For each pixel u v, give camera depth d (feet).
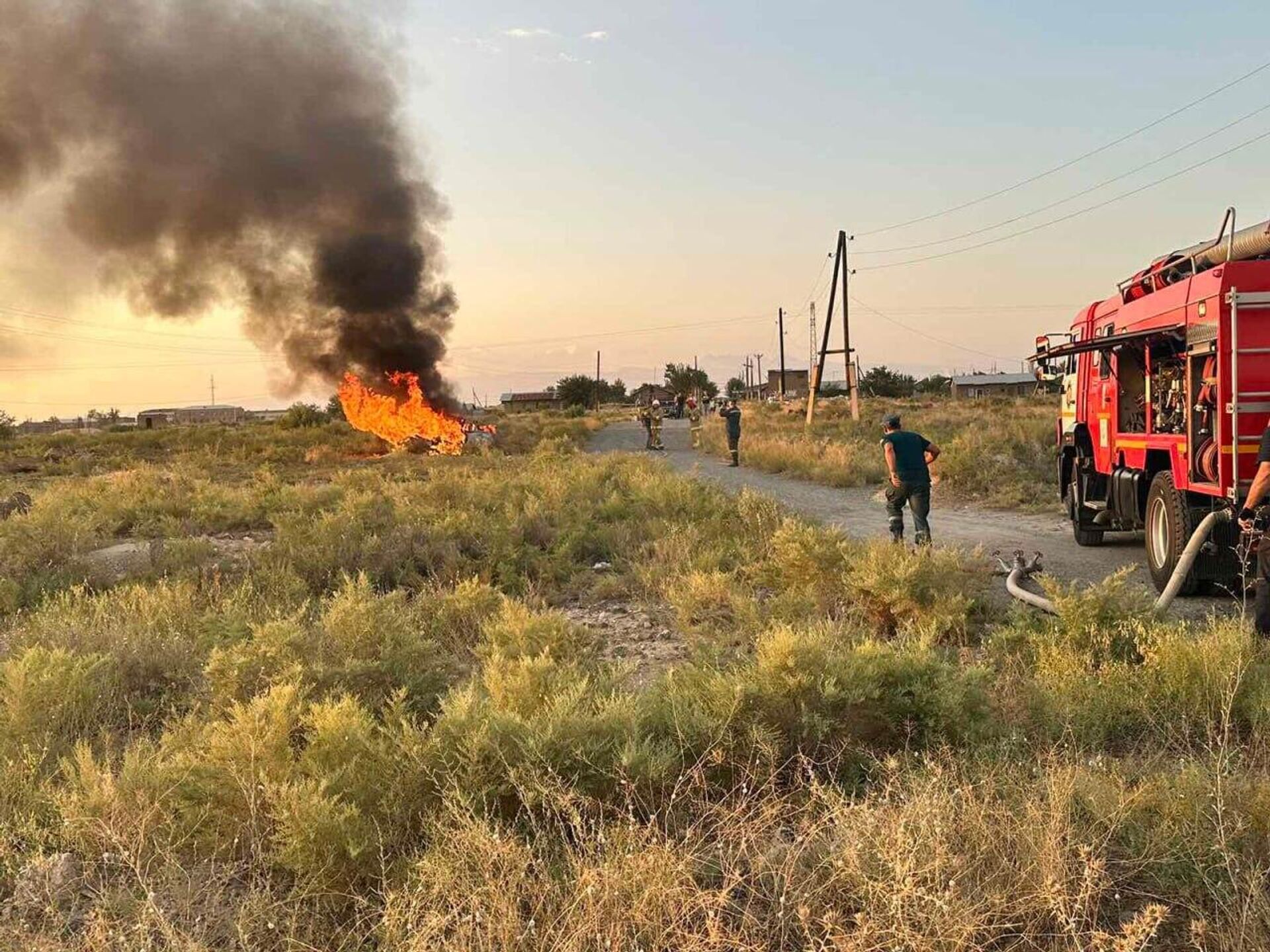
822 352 147.33
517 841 11.15
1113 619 20.49
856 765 14.48
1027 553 38.34
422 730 13.99
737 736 14.30
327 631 21.47
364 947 10.18
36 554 34.83
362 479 65.00
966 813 11.51
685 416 245.45
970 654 21.63
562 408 379.14
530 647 20.59
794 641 15.76
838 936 9.41
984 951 9.87
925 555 26.18
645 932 9.70
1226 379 25.40
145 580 31.60
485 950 9.46
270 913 10.42
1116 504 35.53
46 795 13.41
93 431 245.24
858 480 68.95
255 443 134.51
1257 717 15.62
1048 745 15.02
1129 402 34.88
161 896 10.90
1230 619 22.95
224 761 13.08
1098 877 10.57
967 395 379.96
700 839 11.56
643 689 18.26
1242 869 10.68
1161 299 30.35
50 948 9.86
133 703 18.84
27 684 16.83
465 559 34.04
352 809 11.36
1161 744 15.58
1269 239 26.18
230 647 21.11
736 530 39.52
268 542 40.57
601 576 33.83
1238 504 25.08
